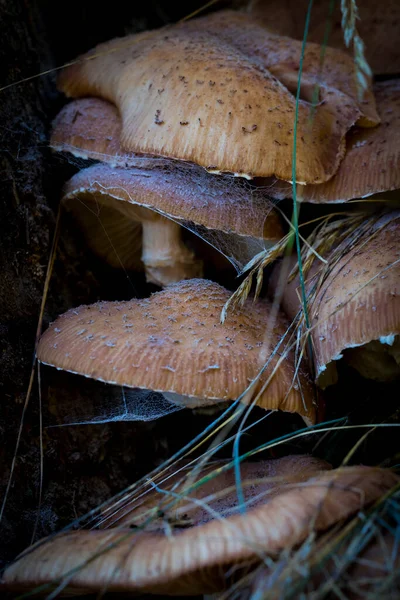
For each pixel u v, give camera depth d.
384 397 0.34
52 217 0.33
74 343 0.29
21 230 0.32
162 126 0.30
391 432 0.34
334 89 0.33
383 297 0.28
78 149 0.33
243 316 0.31
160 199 0.31
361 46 0.30
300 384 0.30
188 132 0.30
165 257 0.34
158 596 0.30
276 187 0.32
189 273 0.34
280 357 0.30
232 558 0.24
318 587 0.25
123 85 0.32
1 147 0.32
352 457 0.33
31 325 0.32
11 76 0.33
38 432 0.31
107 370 0.28
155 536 0.26
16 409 0.31
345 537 0.25
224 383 0.28
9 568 0.26
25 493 0.31
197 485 0.28
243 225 0.31
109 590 0.26
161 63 0.32
